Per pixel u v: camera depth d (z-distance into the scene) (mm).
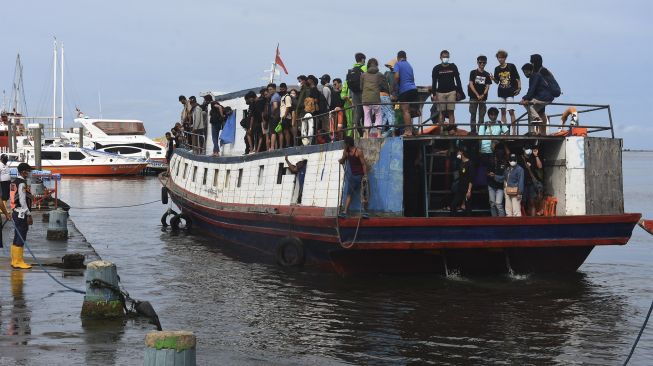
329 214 17969
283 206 20594
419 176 19188
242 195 23828
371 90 18172
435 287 17531
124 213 39188
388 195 17453
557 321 14578
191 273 19719
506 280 18344
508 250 18172
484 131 18828
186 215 30578
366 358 11992
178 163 32094
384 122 18406
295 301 16109
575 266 18875
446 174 19219
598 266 21781
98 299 13148
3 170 24594
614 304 16109
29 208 18047
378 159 17500
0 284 15781
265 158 22328
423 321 14438
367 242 16938
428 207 19078
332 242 17781
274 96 22141
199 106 28750
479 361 11953
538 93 18469
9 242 22062
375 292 16984
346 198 17453
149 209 41906
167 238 27938
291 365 11359
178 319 14391
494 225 17031
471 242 17047
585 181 18172
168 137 34344
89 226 32438
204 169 27906
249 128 23828
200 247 25219
